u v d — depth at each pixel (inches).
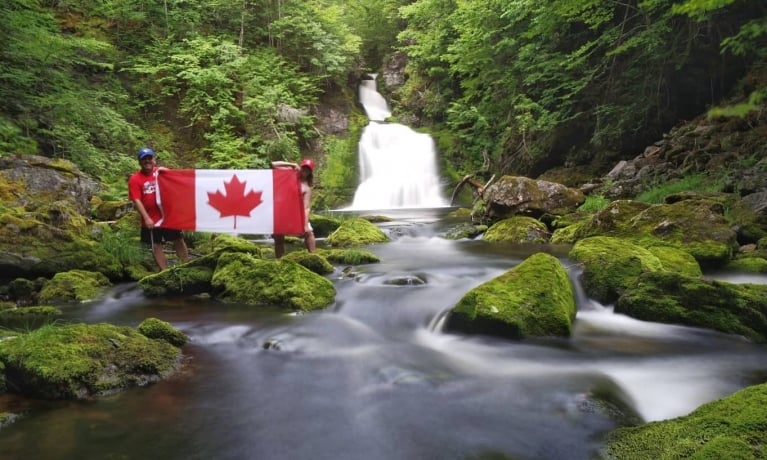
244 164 700.7
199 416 118.6
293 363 152.9
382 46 1170.0
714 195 343.9
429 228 458.9
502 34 689.0
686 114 522.3
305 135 810.2
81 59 592.7
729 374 139.9
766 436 89.9
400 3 1106.7
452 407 123.1
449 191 778.2
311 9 935.7
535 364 149.3
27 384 126.0
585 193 493.7
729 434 92.7
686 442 93.3
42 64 502.0
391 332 183.6
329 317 195.8
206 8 858.1
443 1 876.0
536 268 190.4
